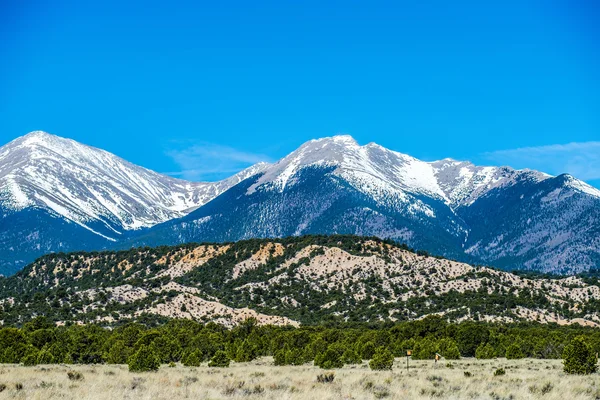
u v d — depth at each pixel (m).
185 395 45.50
